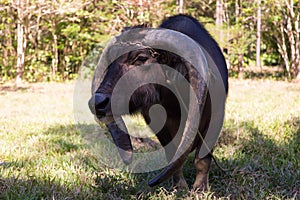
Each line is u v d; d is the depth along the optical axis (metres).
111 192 3.85
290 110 8.04
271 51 19.00
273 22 15.55
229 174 4.29
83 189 3.82
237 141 5.46
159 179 2.98
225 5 16.36
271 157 4.86
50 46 16.02
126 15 14.05
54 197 3.57
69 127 6.84
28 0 13.82
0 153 5.13
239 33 15.55
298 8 15.28
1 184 3.88
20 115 8.36
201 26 4.08
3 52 15.60
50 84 14.60
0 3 13.67
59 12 13.68
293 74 15.47
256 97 10.47
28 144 5.69
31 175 4.15
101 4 14.06
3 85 14.18
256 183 4.01
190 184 4.20
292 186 4.05
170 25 3.83
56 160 4.82
